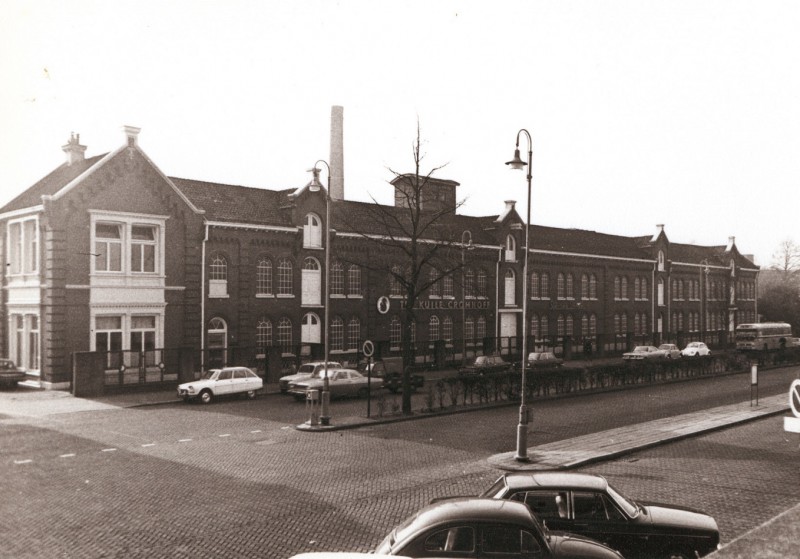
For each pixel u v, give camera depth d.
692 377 41.69
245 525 13.02
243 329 39.59
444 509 8.20
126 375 33.78
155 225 36.03
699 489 15.52
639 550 9.52
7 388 33.75
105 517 13.55
